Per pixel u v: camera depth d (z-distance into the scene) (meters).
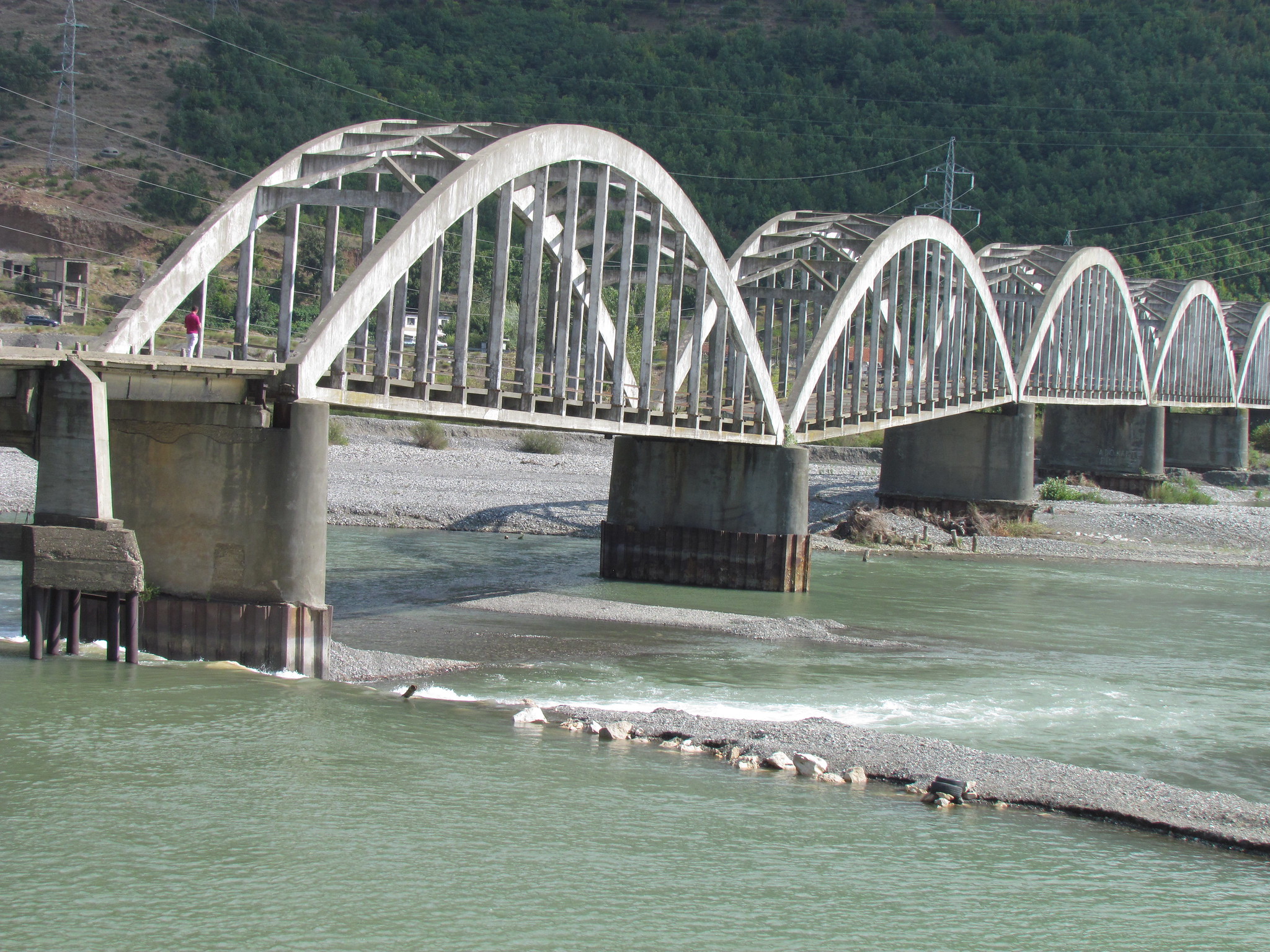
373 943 12.45
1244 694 26.27
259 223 26.91
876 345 46.06
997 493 57.94
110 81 189.62
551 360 34.62
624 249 32.56
